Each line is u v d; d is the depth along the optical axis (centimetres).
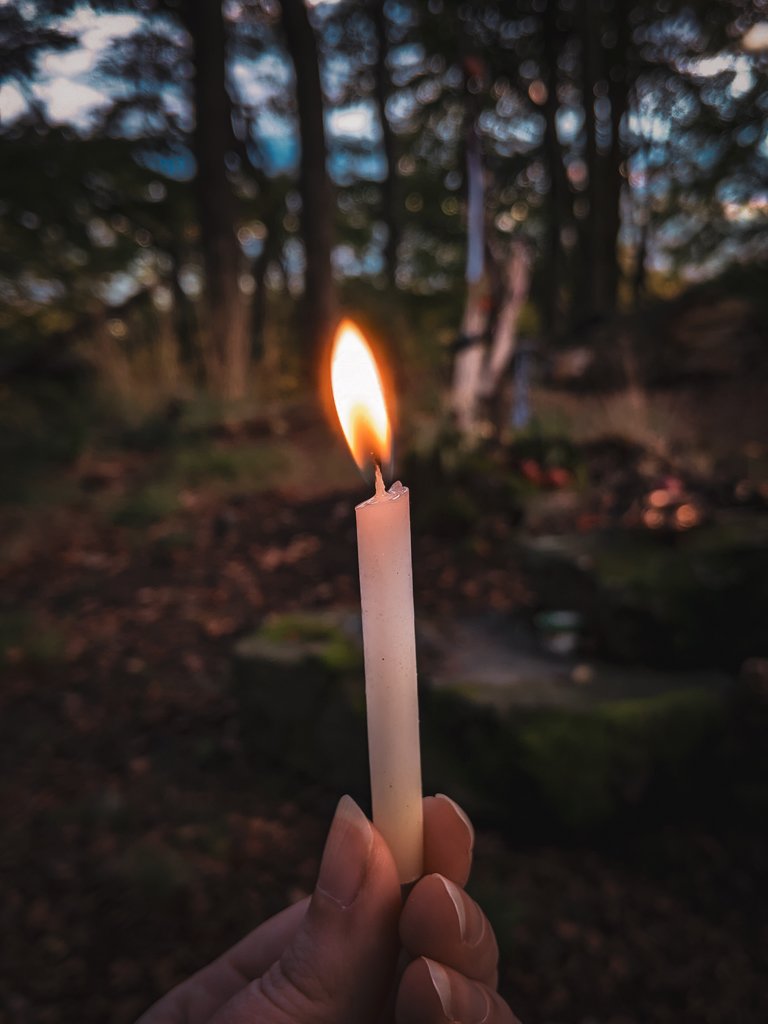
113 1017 44
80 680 84
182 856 56
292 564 110
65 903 52
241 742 72
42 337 213
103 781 66
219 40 204
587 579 69
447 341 261
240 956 24
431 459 113
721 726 59
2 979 46
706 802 59
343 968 17
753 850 55
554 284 332
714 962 46
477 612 82
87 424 177
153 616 98
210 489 148
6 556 120
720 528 72
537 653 69
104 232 204
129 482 152
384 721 14
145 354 208
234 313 209
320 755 65
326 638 71
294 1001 17
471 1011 16
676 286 328
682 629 64
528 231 373
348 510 128
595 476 125
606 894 52
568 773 55
